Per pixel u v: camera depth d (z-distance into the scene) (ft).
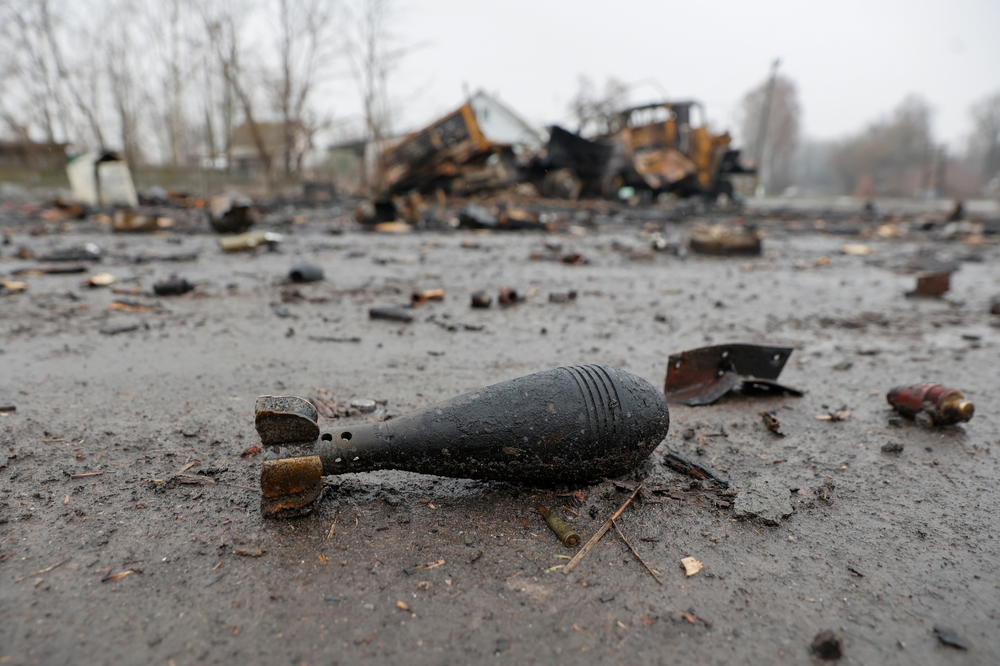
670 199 92.58
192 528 6.89
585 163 78.38
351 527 6.95
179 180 104.73
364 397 11.59
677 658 5.21
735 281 27.91
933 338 17.46
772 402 11.86
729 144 84.99
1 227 44.11
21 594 5.73
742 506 7.52
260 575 6.08
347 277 26.25
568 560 6.49
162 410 10.59
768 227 60.29
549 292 23.91
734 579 6.29
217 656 5.07
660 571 6.37
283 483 6.84
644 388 7.95
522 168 79.97
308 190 82.43
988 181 264.72
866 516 7.62
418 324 17.97
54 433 9.43
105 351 14.21
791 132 284.00
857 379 13.50
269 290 22.70
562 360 14.64
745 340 17.02
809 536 7.14
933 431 10.44
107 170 59.93
